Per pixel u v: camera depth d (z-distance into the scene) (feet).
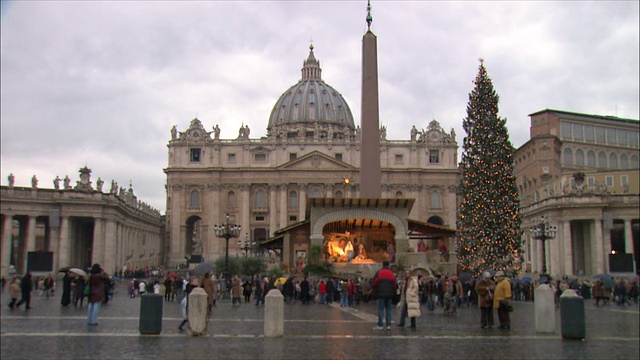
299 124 572.92
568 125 349.41
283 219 392.88
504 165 166.81
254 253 357.82
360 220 155.63
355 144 401.49
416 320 73.77
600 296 113.19
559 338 55.72
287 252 166.50
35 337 53.62
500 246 162.40
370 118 142.41
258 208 396.16
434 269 146.00
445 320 74.08
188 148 400.06
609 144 357.20
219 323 69.92
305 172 394.73
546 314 60.08
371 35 142.61
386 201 145.28
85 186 217.97
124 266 243.19
